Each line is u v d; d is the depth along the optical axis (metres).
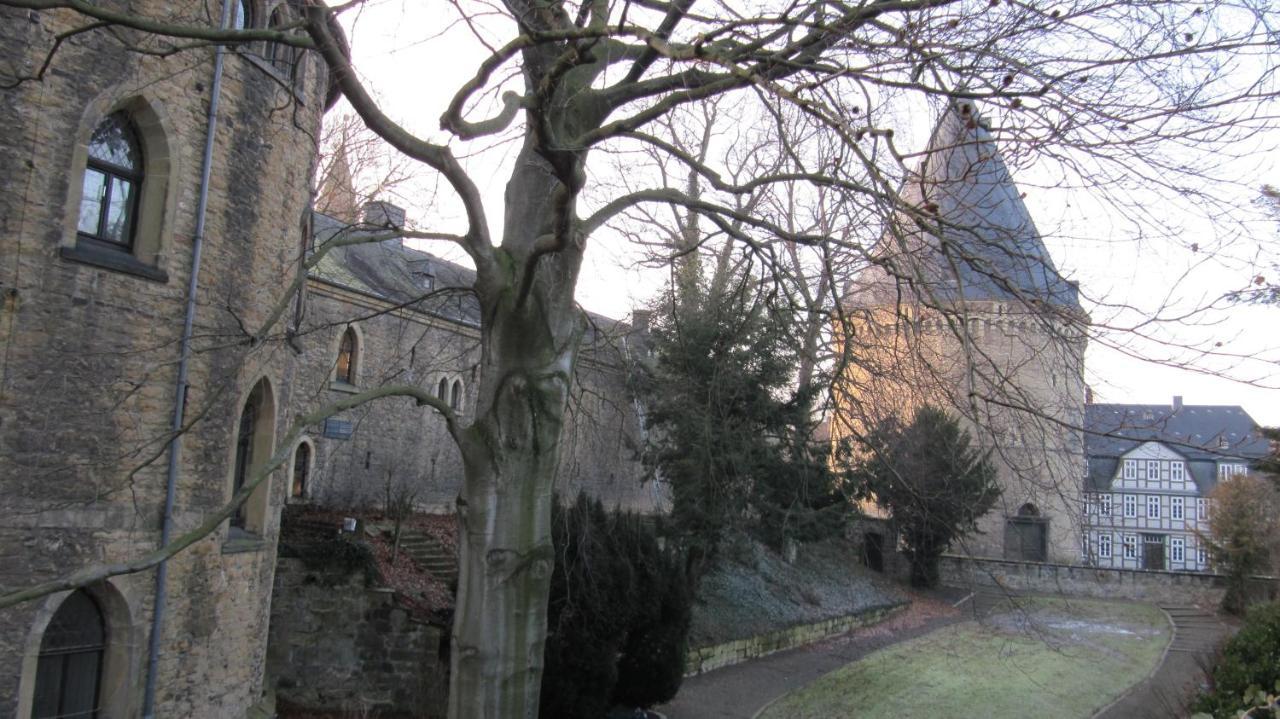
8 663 9.62
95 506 10.38
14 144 9.80
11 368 9.78
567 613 14.31
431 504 29.33
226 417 12.16
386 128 7.16
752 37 7.31
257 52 12.85
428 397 7.87
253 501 13.58
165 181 11.24
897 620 31.62
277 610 16.22
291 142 13.76
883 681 22.47
